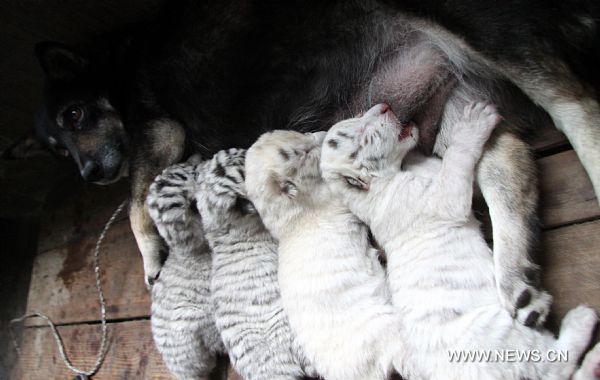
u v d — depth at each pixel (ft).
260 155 2.45
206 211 2.59
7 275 5.02
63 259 4.33
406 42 2.43
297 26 2.59
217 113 2.92
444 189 2.05
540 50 2.02
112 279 3.81
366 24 2.47
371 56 2.52
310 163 2.42
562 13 1.99
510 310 1.86
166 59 2.94
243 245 2.54
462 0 2.11
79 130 3.43
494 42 2.08
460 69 2.30
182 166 2.91
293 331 2.23
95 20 3.37
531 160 2.12
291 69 2.68
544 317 1.87
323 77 2.65
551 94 2.02
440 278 1.95
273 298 2.42
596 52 2.02
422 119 2.46
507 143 2.12
